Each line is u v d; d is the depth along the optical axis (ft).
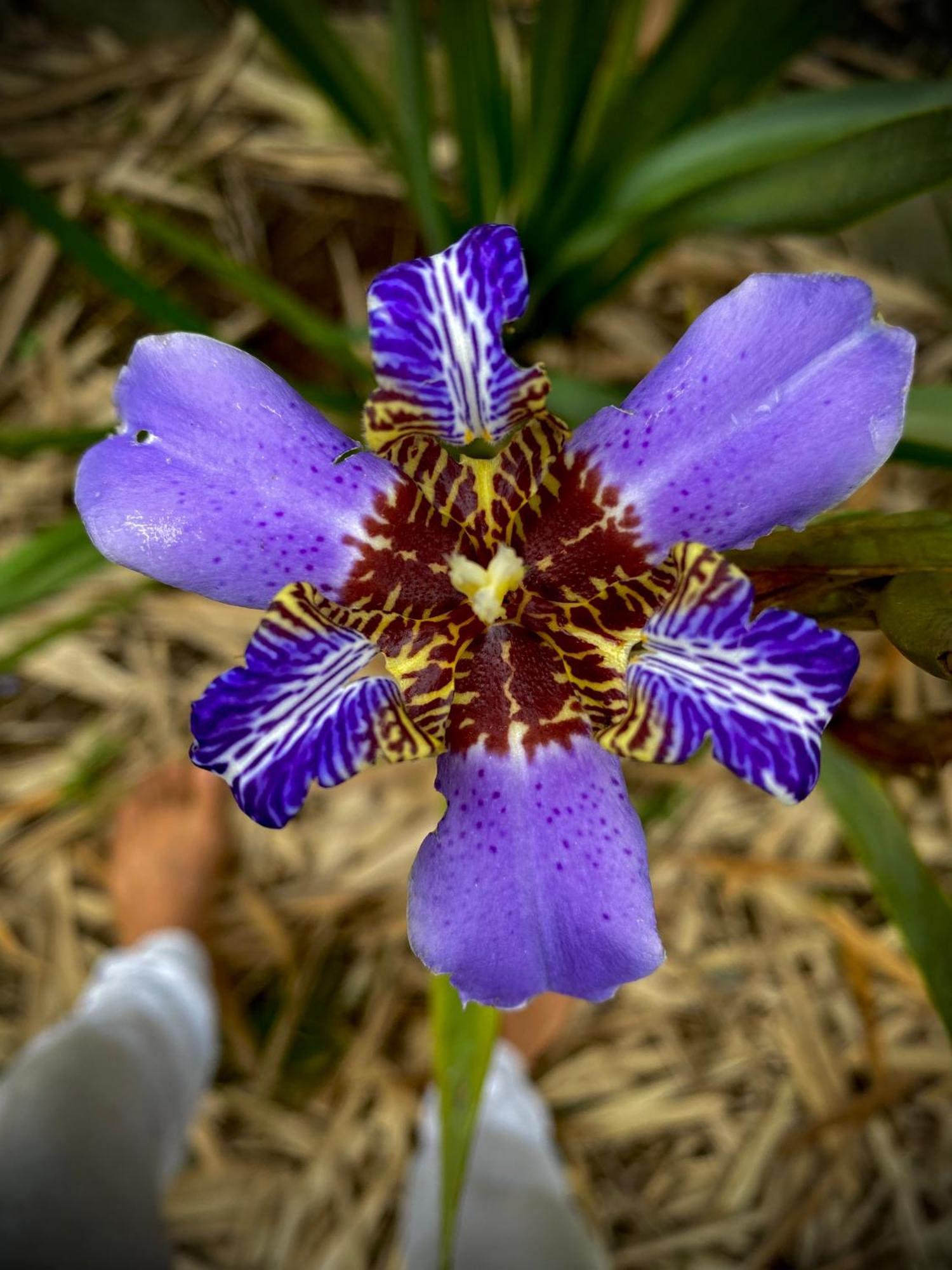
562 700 0.38
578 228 0.70
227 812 1.00
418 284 0.35
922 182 0.51
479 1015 0.49
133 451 0.37
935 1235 0.95
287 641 0.36
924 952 0.52
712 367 0.36
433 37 1.01
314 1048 0.98
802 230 0.57
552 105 0.69
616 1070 0.99
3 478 1.01
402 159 0.77
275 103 1.04
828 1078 0.98
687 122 0.70
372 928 0.99
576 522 0.39
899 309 1.05
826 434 0.35
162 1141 0.78
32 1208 0.65
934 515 0.36
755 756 0.35
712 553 0.35
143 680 1.01
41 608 1.00
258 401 0.37
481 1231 0.75
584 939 0.36
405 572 0.39
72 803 1.00
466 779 0.38
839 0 0.65
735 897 1.01
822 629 0.34
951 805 1.00
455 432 0.37
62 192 1.04
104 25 1.06
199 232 1.04
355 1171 0.96
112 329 1.03
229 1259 0.94
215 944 0.98
